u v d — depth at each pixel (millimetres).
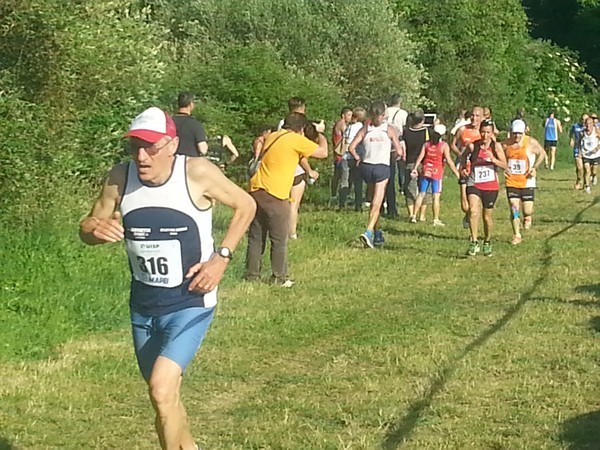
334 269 13008
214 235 14328
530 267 13055
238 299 10922
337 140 19859
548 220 18281
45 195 12406
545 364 8070
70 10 13867
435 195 17406
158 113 5004
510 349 8539
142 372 5336
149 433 6535
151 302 5164
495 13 36906
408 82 28359
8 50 13539
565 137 41719
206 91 20125
